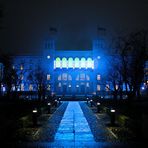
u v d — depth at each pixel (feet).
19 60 446.19
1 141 76.69
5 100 219.00
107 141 79.77
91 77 468.75
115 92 218.79
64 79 473.26
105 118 138.92
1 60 257.34
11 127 87.76
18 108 158.81
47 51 466.29
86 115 154.92
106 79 341.62
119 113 126.82
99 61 465.47
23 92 315.58
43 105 191.11
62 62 476.13
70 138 85.40
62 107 216.54
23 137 85.97
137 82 171.12
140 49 187.11
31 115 121.29
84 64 474.90
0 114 126.00
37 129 102.17
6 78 263.08
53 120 131.64
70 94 434.30
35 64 451.53
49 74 459.32
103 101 229.45
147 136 78.23
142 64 172.35
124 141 78.95
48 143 77.00
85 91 468.34
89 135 90.43
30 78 372.38
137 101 176.96
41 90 279.28
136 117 113.19
